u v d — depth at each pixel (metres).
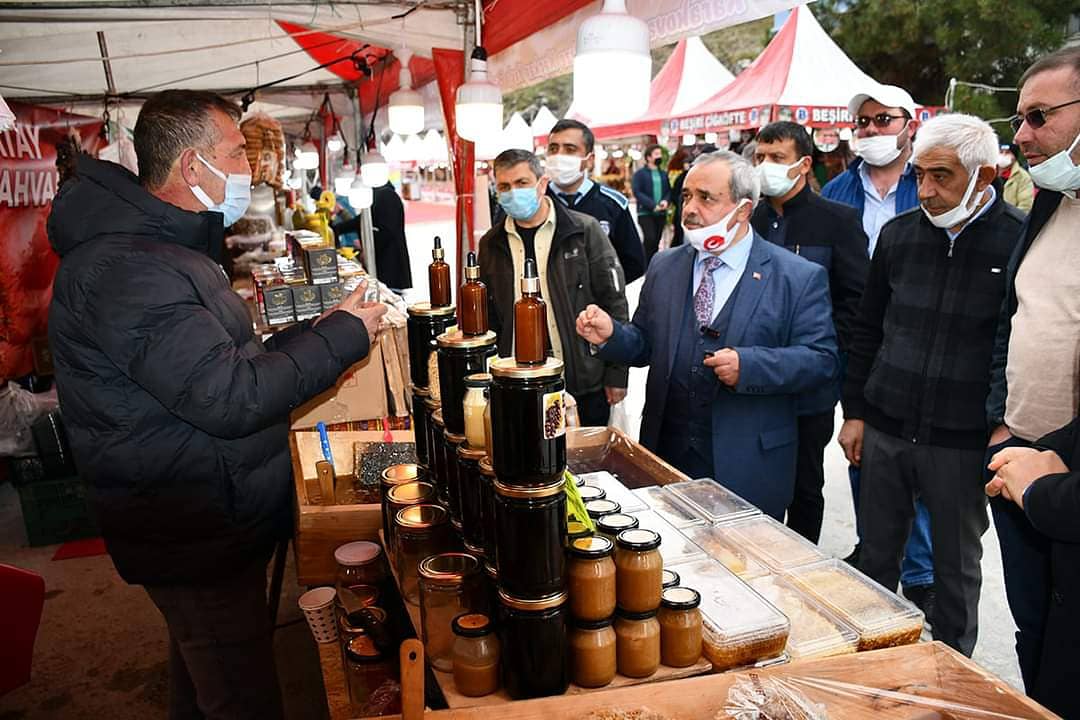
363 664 1.56
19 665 2.46
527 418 1.05
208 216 1.73
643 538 1.19
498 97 2.63
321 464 1.98
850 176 3.58
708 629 1.23
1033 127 1.68
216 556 1.74
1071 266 1.76
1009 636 2.78
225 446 1.70
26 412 4.11
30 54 3.91
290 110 8.10
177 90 1.77
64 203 1.62
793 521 3.10
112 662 2.89
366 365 2.54
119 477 1.64
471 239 3.82
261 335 2.77
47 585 3.49
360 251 6.58
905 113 3.24
